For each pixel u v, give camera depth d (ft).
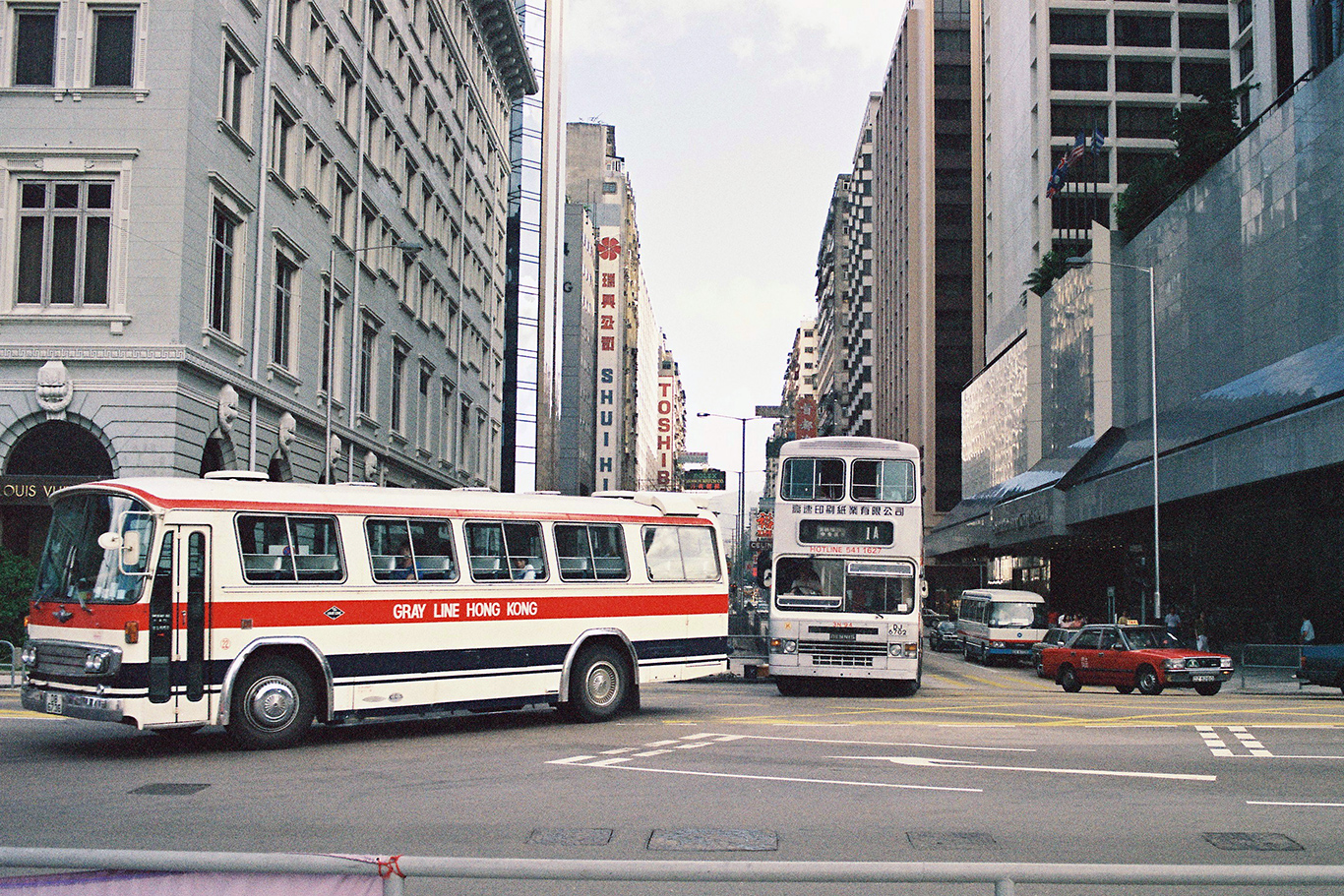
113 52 86.89
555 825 28.35
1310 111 119.24
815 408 514.68
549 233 271.49
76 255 84.89
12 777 35.99
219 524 42.73
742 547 274.98
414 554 48.06
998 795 32.81
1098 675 85.61
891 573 75.10
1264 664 104.12
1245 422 117.91
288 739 43.65
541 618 51.72
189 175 86.12
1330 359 106.32
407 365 155.02
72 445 85.97
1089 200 240.73
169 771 37.37
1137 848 26.08
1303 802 31.83
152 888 12.09
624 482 425.28
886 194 399.65
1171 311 156.35
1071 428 189.67
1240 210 136.15
